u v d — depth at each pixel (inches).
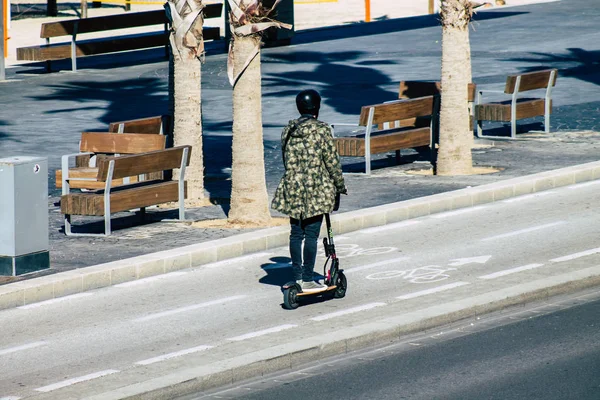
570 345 444.8
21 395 396.2
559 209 703.7
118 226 682.8
